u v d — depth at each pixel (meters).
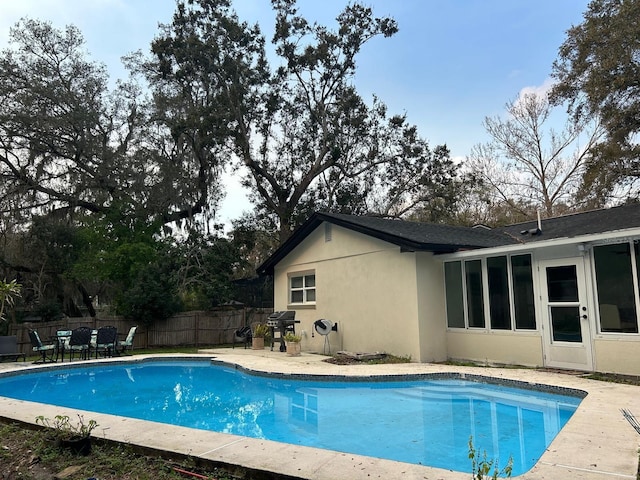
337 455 4.36
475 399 7.95
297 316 15.34
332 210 28.97
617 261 8.38
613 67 19.23
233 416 7.23
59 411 6.57
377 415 6.96
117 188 22.86
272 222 28.89
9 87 20.23
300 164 28.78
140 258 19.97
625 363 8.15
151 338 18.27
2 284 8.99
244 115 26.80
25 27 21.44
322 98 28.84
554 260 9.34
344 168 29.03
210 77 26.20
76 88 22.44
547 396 7.58
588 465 3.96
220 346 18.81
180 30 25.58
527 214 29.02
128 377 11.55
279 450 4.53
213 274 23.47
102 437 5.02
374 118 29.34
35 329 16.34
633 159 20.23
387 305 11.84
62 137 21.73
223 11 26.38
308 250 15.01
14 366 11.90
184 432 5.25
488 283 10.49
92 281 21.73
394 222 13.55
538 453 5.05
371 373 9.23
